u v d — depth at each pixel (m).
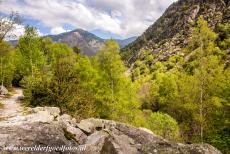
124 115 30.19
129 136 11.21
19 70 57.19
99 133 9.77
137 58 163.38
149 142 10.71
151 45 180.75
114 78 29.78
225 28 99.75
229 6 135.62
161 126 30.28
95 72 32.56
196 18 154.62
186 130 33.41
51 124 10.33
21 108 22.41
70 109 18.45
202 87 27.06
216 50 30.09
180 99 34.97
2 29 33.81
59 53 61.62
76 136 10.08
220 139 24.36
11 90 48.19
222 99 25.05
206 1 161.62
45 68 40.34
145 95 59.25
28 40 41.00
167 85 52.31
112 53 29.75
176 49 127.38
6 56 48.34
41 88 19.17
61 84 19.00
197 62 28.08
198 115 27.53
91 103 20.23
